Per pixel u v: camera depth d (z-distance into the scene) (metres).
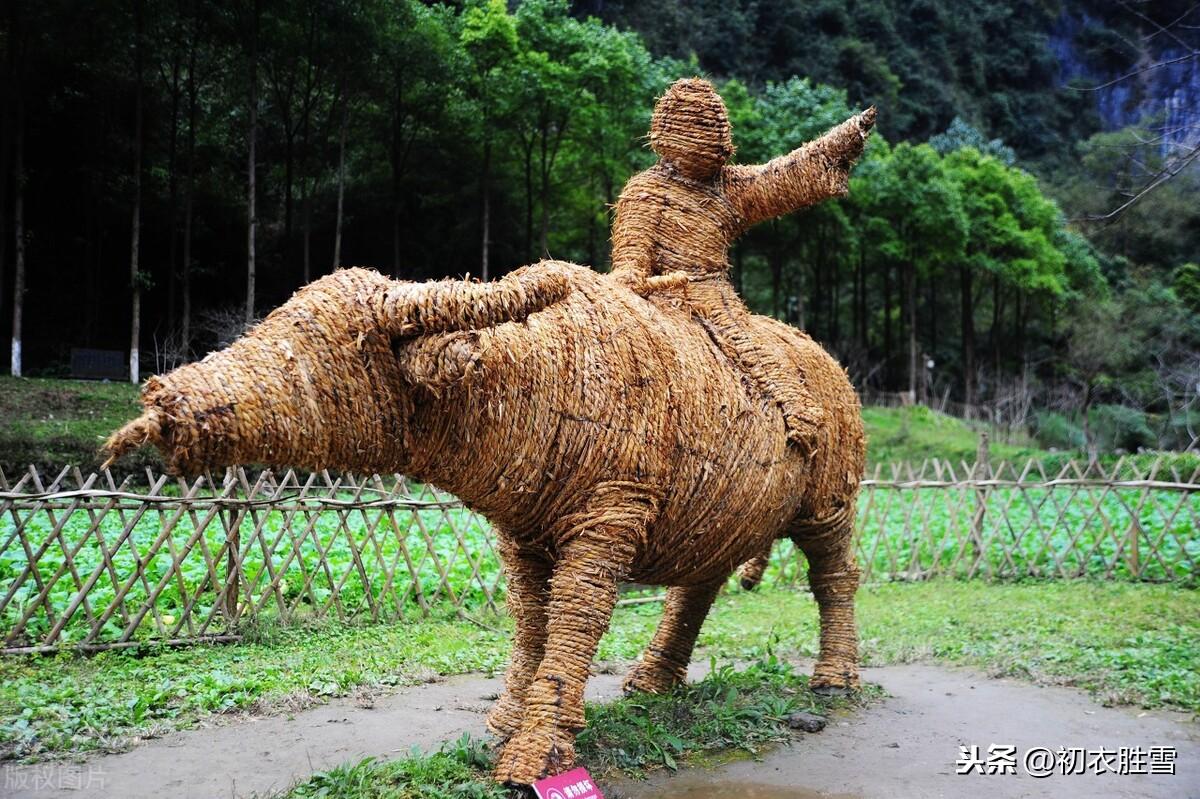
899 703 5.51
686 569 4.36
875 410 28.80
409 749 4.29
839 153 4.90
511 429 3.66
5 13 16.03
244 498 6.62
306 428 3.24
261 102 21.56
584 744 4.35
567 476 3.78
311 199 21.28
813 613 8.50
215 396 3.05
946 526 11.88
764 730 4.75
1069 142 50.16
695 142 4.73
